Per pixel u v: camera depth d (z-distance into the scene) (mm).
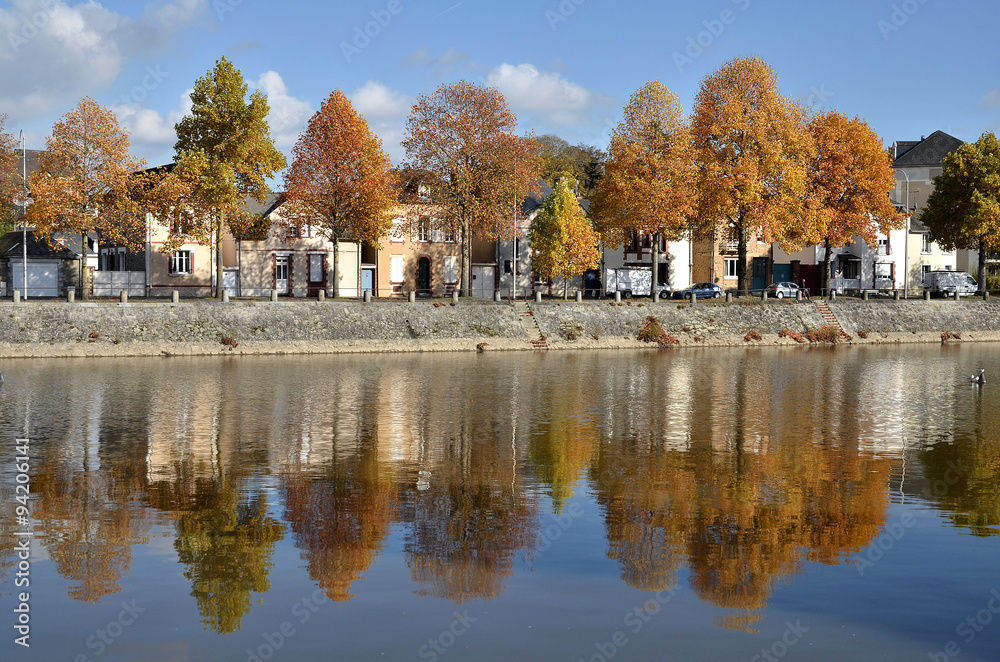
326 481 22688
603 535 18141
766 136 68312
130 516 19391
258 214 69312
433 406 35281
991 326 75750
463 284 69938
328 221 64250
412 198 70750
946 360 56469
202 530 18375
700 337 66750
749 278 88750
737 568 16156
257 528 18547
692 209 68188
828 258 78625
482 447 27203
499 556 16797
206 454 25859
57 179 55156
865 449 27156
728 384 43000
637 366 51156
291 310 58125
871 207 75188
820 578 15672
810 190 73125
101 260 80875
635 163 67938
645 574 15828
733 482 22766
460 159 67562
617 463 25000
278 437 28516
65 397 36594
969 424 31844
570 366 50875
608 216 70625
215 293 69000
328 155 62375
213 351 54562
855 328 72062
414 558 16672
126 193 58750
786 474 23734
